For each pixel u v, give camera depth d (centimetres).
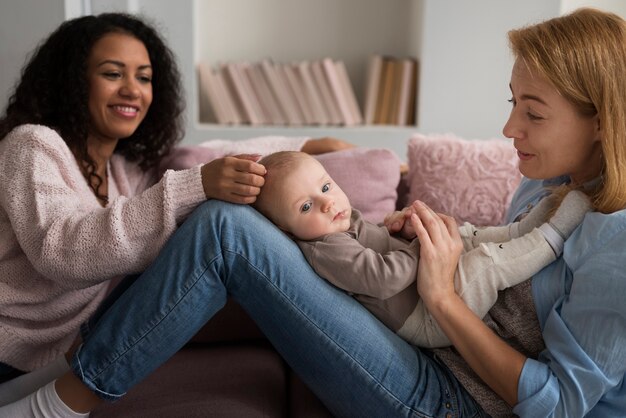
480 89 321
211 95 326
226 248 133
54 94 182
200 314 136
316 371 139
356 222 148
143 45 190
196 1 326
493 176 203
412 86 333
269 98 328
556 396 126
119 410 147
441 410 135
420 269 134
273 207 142
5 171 158
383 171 204
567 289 133
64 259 148
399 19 354
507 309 138
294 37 354
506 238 143
